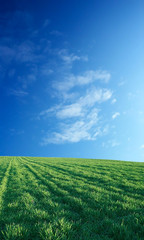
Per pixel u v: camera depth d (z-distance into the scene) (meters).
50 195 6.95
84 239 3.37
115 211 4.97
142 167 18.36
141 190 7.96
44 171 16.16
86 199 6.19
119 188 8.45
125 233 3.47
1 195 7.25
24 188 8.64
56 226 3.87
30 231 3.67
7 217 4.56
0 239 3.40
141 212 4.81
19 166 21.50
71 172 15.00
